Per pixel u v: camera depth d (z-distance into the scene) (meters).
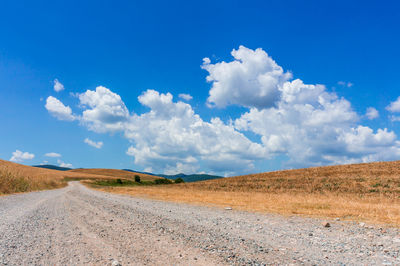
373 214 11.55
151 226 8.32
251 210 13.66
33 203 14.93
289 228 8.49
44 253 5.22
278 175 52.25
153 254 5.36
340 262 5.00
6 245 5.65
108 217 10.01
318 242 6.58
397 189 30.12
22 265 4.48
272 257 5.29
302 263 4.93
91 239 6.49
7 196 19.84
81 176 134.25
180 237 6.88
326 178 42.31
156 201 19.22
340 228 8.51
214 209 14.18
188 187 51.25
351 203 16.91
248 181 50.25
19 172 33.00
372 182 35.19
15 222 8.37
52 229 7.52
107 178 142.25
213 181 57.94
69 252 5.35
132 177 166.62
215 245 6.13
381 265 4.83
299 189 36.69
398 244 6.37
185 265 4.73
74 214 10.66
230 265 4.77
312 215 11.70
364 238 7.05
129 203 16.69
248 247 6.02
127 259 5.00
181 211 12.91
